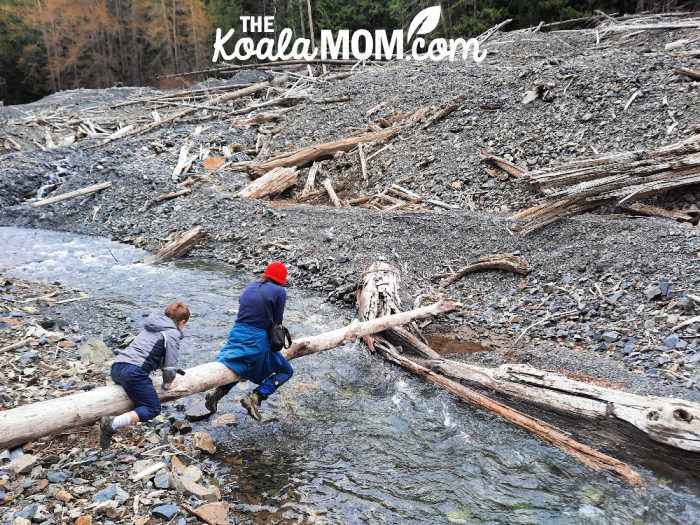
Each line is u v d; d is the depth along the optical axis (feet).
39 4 143.43
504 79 44.52
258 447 13.58
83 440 12.80
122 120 64.85
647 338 18.17
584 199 26.27
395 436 14.23
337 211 34.68
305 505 11.27
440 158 38.60
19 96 149.38
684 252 21.34
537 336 19.97
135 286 26.61
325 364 18.65
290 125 54.70
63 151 52.47
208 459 12.89
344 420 15.05
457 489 11.99
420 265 26.96
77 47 142.92
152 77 151.74
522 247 25.98
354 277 26.53
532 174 27.48
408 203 34.76
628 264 21.97
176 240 32.78
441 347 19.85
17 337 18.40
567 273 23.18
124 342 19.11
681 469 11.98
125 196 42.32
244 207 37.60
